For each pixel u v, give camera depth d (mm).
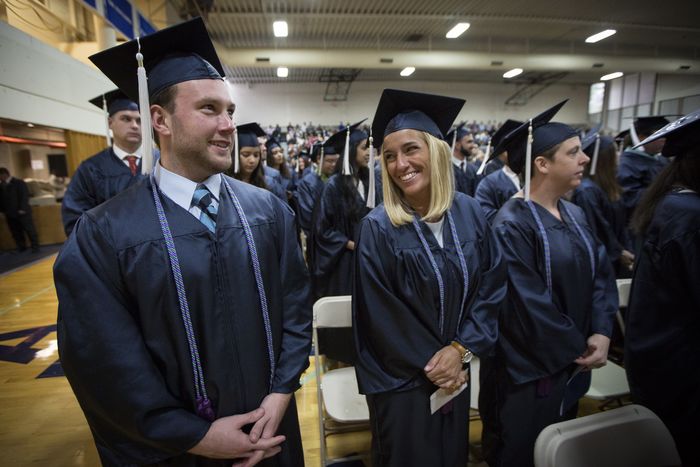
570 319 1274
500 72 10664
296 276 1059
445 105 1190
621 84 5113
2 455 1775
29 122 4922
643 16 6043
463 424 1234
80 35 6398
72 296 782
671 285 1101
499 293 1210
